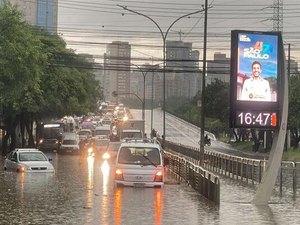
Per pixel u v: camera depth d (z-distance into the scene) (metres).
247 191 23.45
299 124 66.81
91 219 15.30
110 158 43.56
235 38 18.92
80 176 29.73
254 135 75.50
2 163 42.00
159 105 186.62
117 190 22.36
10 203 18.61
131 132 59.84
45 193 21.53
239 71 18.92
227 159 31.95
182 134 105.19
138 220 15.25
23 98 53.56
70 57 64.56
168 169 34.91
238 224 14.91
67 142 59.28
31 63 34.31
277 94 19.19
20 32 33.56
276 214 16.84
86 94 65.88
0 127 59.06
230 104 18.98
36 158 32.50
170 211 17.11
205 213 16.84
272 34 19.16
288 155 61.53
